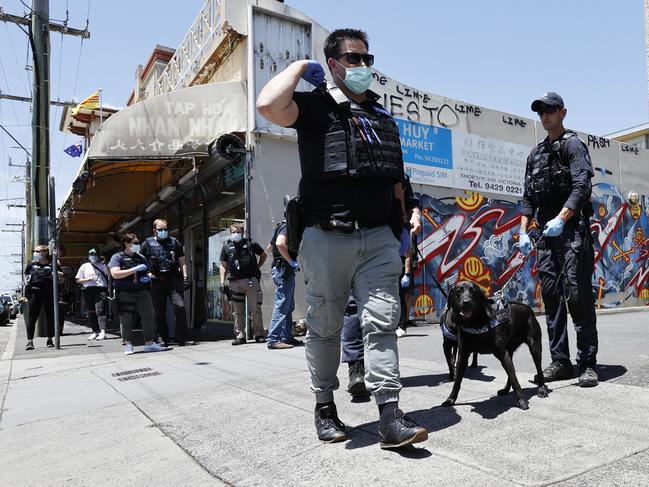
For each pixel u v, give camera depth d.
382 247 2.58
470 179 10.77
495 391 3.63
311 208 2.60
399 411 2.46
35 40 11.97
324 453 2.51
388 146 2.63
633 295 13.84
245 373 4.88
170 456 2.71
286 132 8.48
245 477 2.32
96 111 14.25
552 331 3.94
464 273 10.45
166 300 7.84
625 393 3.37
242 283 7.44
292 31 8.82
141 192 13.32
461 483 2.06
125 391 4.44
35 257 8.96
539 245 4.01
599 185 13.33
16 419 3.75
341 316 2.69
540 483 2.03
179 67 12.02
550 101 3.83
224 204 9.48
